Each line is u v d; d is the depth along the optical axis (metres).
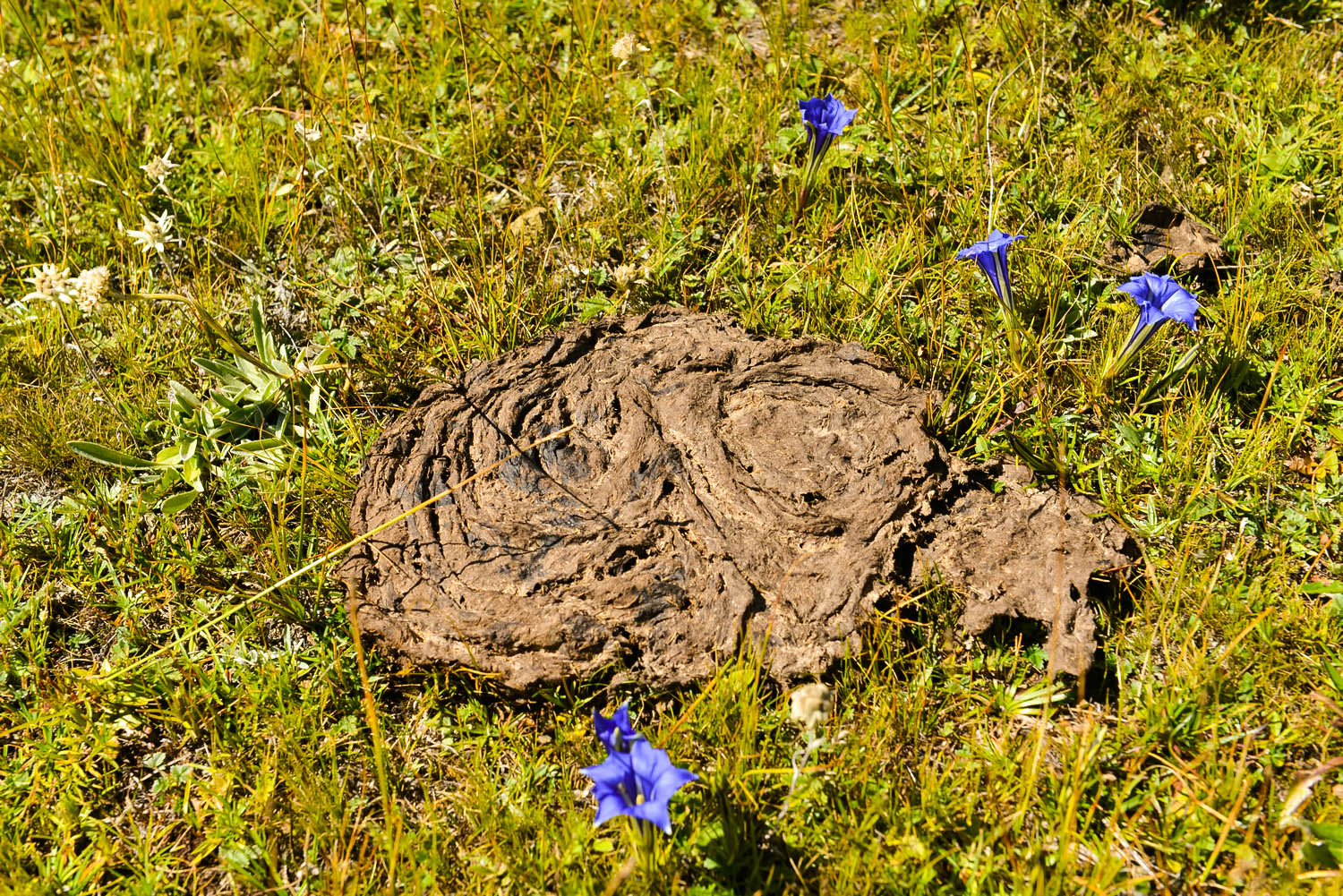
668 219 3.59
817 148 3.35
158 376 3.37
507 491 2.75
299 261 3.58
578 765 2.42
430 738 2.53
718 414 2.86
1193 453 2.90
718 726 2.39
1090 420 3.03
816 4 4.36
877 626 2.49
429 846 2.30
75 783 2.46
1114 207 3.49
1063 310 3.26
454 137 3.89
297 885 2.29
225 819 2.36
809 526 2.63
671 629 2.51
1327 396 3.04
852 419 2.84
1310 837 2.13
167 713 2.57
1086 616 2.52
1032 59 3.94
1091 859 2.22
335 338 3.37
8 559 2.90
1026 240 3.36
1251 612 2.56
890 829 2.24
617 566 2.59
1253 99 3.77
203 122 4.13
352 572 2.67
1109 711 2.47
